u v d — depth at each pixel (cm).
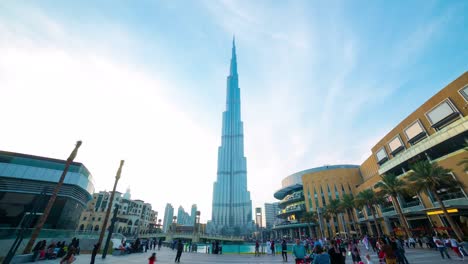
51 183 3453
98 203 9788
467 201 3014
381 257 1110
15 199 3153
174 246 4000
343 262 776
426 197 3847
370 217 6103
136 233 9875
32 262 1705
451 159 3284
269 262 1880
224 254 2975
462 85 3425
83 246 3092
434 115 3903
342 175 8431
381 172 5162
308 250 2497
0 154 3309
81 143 2184
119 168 2547
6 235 2102
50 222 3322
